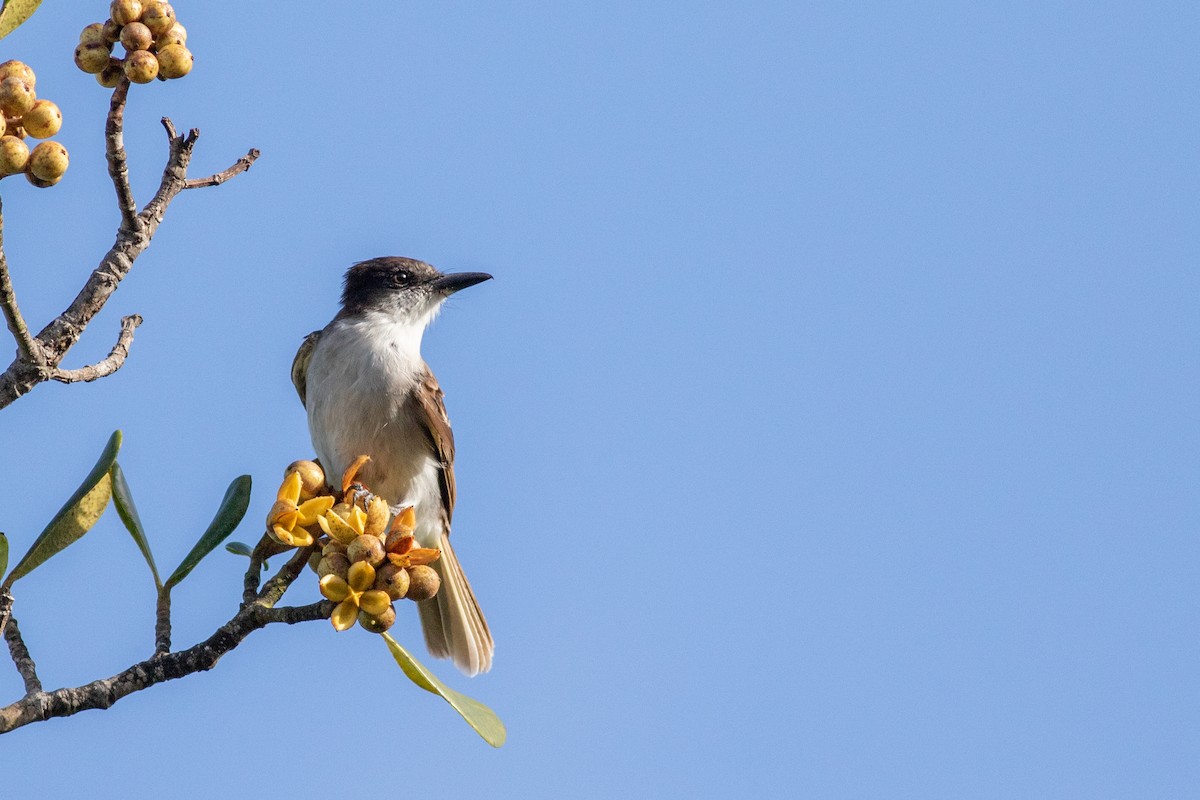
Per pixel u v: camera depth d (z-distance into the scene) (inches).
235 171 345.4
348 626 301.7
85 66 299.1
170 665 312.2
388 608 302.8
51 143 269.0
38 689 310.2
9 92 262.5
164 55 298.2
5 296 293.6
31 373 312.2
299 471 317.1
